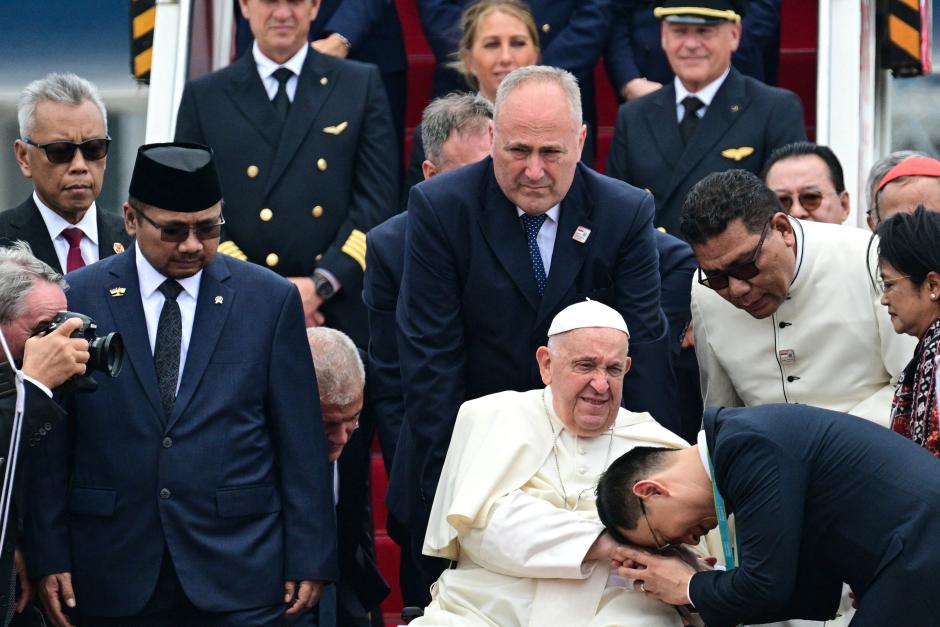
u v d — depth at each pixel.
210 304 22.09
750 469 18.64
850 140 30.47
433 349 22.91
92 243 25.98
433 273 22.84
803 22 37.22
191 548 21.45
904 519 18.31
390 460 25.64
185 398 21.67
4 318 20.69
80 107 25.41
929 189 24.05
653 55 33.91
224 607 21.44
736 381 24.06
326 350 23.77
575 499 22.09
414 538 24.05
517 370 23.12
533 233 22.97
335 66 30.14
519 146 21.97
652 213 23.44
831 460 18.69
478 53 30.27
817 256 23.31
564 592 21.19
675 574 19.98
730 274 22.09
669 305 25.83
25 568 21.78
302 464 22.16
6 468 20.16
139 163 21.50
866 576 18.56
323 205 29.45
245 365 21.94
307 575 21.88
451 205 22.84
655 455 20.06
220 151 29.61
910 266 19.70
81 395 21.69
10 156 40.00
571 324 22.05
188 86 30.08
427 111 27.59
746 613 18.88
